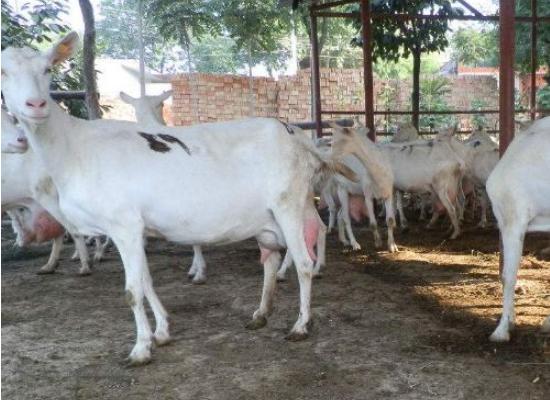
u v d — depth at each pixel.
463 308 5.65
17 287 6.92
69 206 4.60
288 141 5.00
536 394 3.90
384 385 4.08
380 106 22.03
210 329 5.33
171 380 4.28
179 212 4.59
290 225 4.96
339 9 18.55
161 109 8.25
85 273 7.34
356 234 9.81
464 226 10.15
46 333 5.34
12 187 6.55
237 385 4.16
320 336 5.05
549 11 15.88
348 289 6.42
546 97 19.19
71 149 4.49
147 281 4.94
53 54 4.22
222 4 19.83
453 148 9.37
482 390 3.97
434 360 4.47
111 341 5.09
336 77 21.98
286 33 24.17
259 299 6.12
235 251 8.59
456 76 23.33
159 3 19.55
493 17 12.69
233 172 4.76
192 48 32.41
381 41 13.88
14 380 4.36
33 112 4.02
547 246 8.16
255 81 21.67
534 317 5.26
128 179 4.46
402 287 6.45
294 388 4.09
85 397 4.07
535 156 4.77
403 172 9.13
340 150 7.69
